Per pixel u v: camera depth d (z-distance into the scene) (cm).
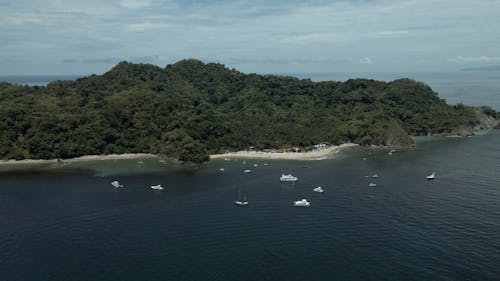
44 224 16025
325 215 16662
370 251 13412
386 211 17038
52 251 13725
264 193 19962
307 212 17062
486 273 12006
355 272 12156
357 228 15275
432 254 13150
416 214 16625
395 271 12169
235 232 15050
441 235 14550
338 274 12056
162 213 17150
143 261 12938
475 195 19075
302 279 11812
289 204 18162
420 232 14825
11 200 19100
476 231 14838
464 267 12344
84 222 16200
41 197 19525
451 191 19800
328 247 13738
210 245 14000
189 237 14662
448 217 16238
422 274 11988
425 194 19375
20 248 13962
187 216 16762
